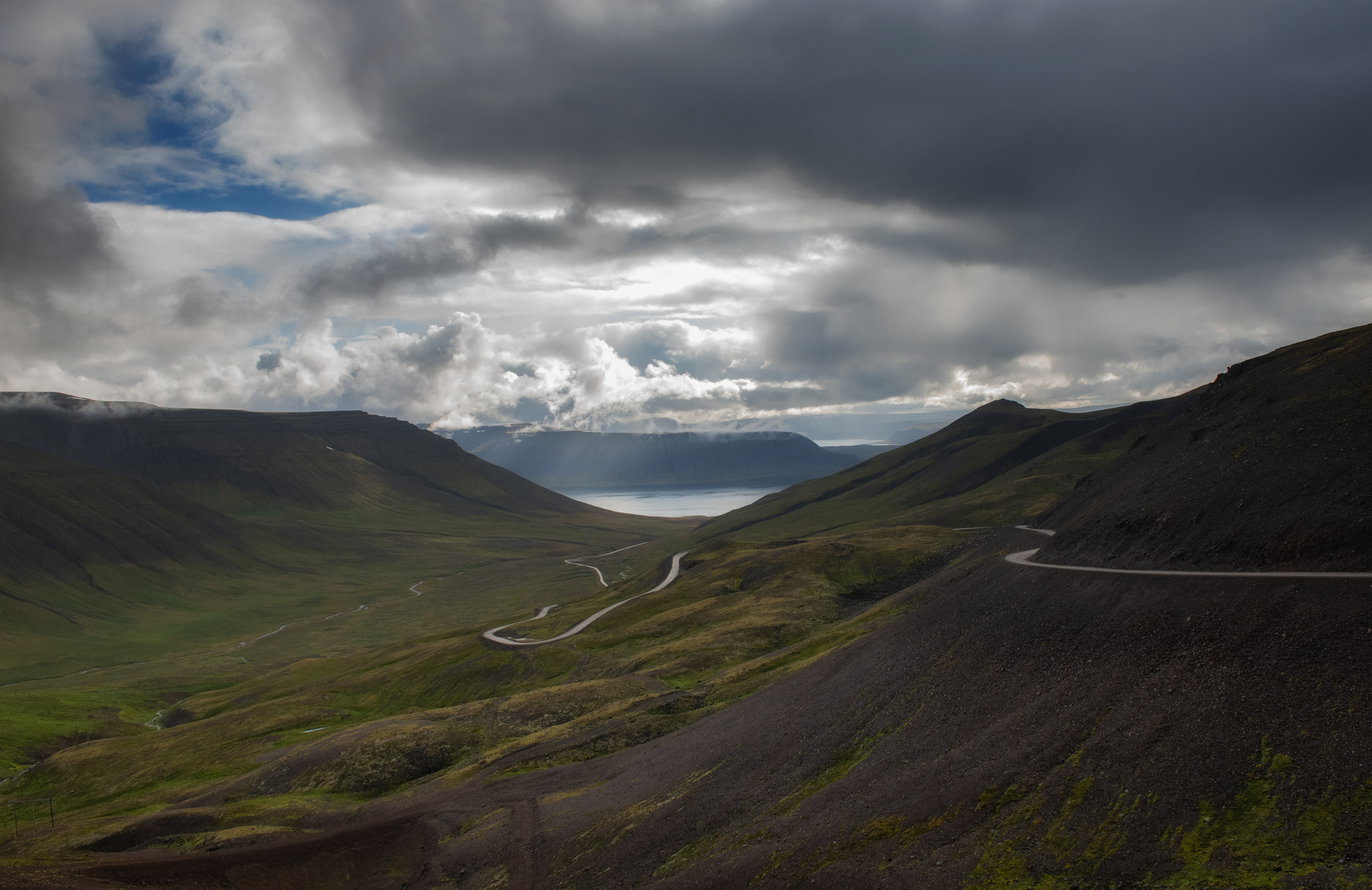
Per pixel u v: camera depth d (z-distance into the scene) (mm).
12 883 77125
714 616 197875
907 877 45469
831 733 73500
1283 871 34531
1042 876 41031
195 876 83375
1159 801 41594
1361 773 36719
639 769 89000
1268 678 44875
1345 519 56281
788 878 50844
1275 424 78125
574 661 186250
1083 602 66500
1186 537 70062
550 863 70500
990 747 54125
